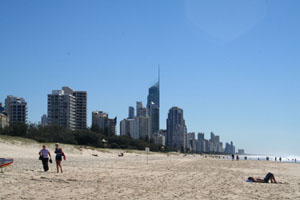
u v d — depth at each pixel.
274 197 16.56
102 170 31.89
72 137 129.12
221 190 18.94
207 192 17.83
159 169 37.47
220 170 39.38
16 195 14.56
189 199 15.09
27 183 18.55
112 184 20.08
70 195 15.16
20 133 108.50
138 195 15.86
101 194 15.79
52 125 127.19
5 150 62.16
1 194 14.71
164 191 17.64
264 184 23.36
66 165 37.31
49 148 83.00
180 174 30.62
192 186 20.67
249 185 22.27
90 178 23.28
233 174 33.25
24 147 73.00
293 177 32.88
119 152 139.38
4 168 27.66
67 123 198.88
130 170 34.00
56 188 17.14
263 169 47.47
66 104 199.62
